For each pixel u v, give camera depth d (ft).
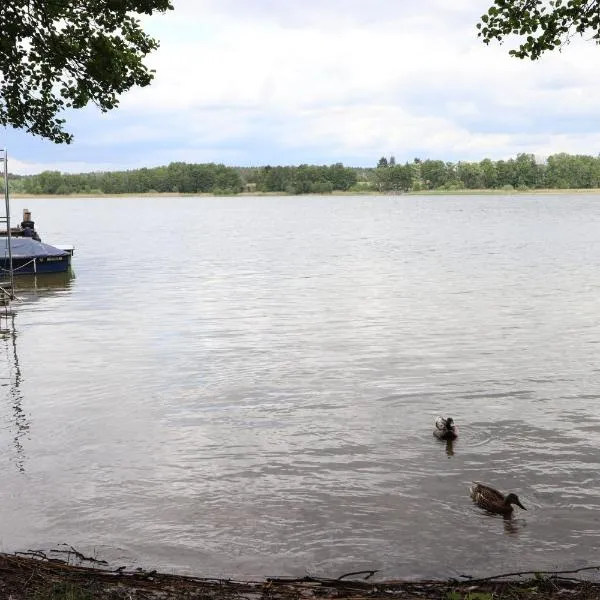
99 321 83.51
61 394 52.13
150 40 42.70
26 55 39.83
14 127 42.37
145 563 28.22
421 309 88.53
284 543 29.86
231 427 44.29
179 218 398.01
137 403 49.62
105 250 190.49
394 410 47.47
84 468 37.86
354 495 34.35
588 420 44.96
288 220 367.04
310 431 43.39
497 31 35.94
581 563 28.07
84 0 39.60
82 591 23.04
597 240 203.92
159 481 36.11
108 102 42.68
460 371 57.41
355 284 114.21
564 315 82.94
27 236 140.56
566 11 34.40
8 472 37.40
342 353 64.28
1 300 99.60
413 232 256.11
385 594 25.04
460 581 26.53
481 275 123.85
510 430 43.27
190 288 112.27
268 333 74.54
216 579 26.25
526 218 349.82
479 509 32.83
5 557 26.53
